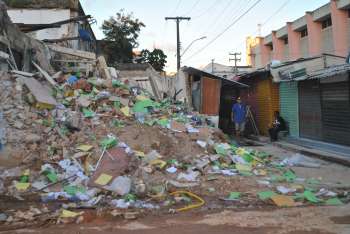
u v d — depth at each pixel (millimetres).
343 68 12922
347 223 6074
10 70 11180
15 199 7176
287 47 39156
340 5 28109
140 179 8375
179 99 20781
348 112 13164
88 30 28141
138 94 13797
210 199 7621
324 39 31875
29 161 8344
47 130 9312
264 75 19062
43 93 10430
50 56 15633
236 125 18625
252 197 7727
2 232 5719
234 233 5660
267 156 11984
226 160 10281
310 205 7223
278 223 6113
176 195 7754
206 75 19328
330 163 11445
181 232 5719
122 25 37906
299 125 16656
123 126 10398
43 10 22906
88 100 11258
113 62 36062
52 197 7266
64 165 8414
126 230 5820
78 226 6012
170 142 10336
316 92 15219
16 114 9297
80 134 9594
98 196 7484
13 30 12039
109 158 8820
